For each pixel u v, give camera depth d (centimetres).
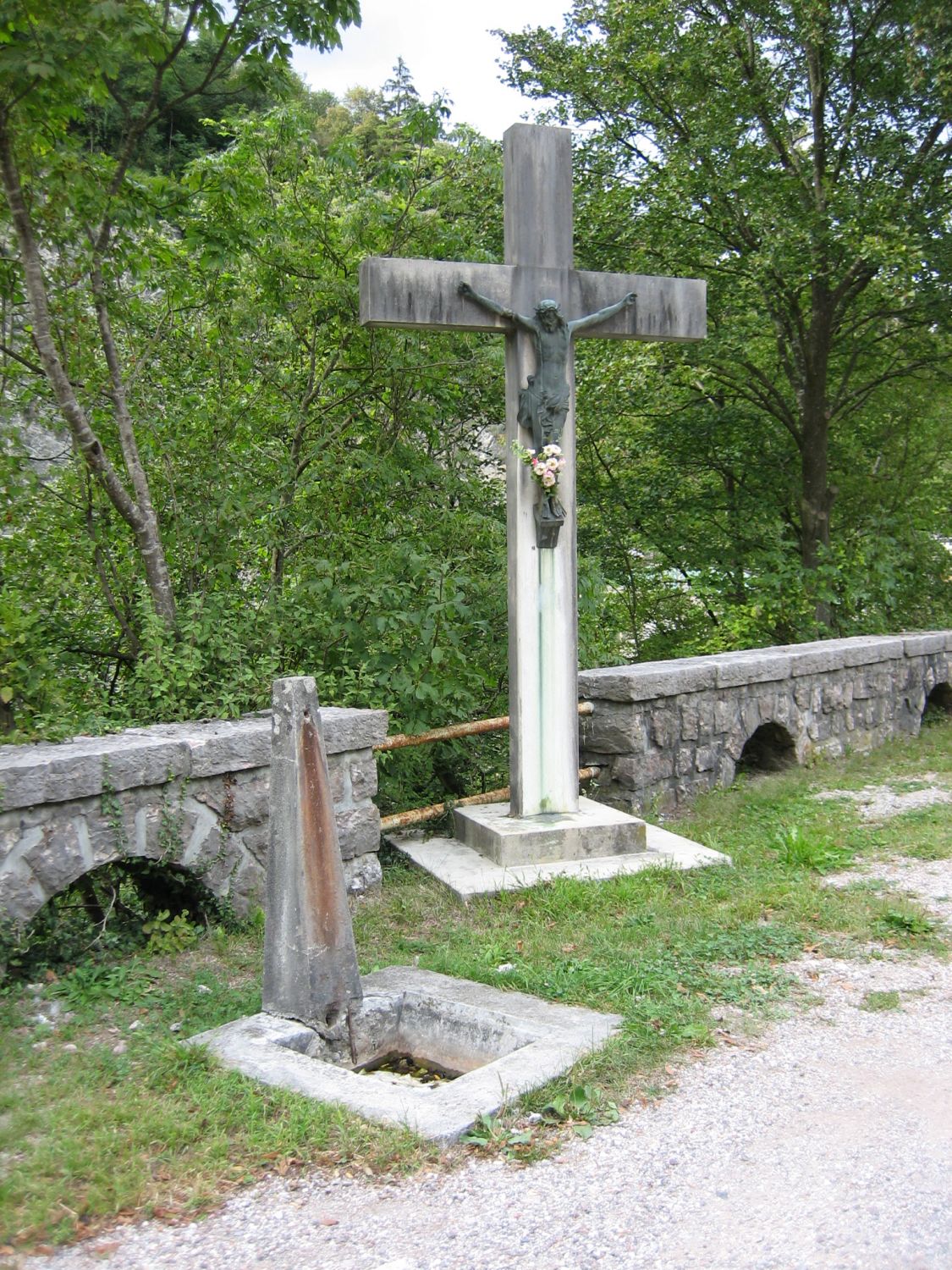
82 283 665
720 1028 393
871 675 966
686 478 1405
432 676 691
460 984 423
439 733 648
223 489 726
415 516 802
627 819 604
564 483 593
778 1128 324
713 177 1199
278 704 388
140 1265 260
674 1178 296
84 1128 311
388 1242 268
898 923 498
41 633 659
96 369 682
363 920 513
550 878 554
